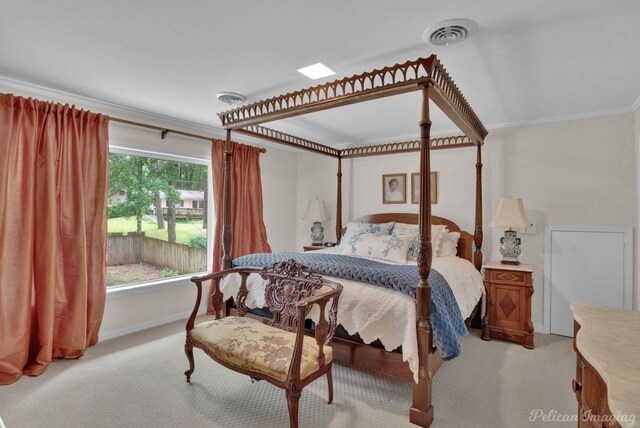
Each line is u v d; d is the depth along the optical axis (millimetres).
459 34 1872
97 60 2270
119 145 3287
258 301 2793
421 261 1948
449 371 2631
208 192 4215
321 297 1944
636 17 1694
